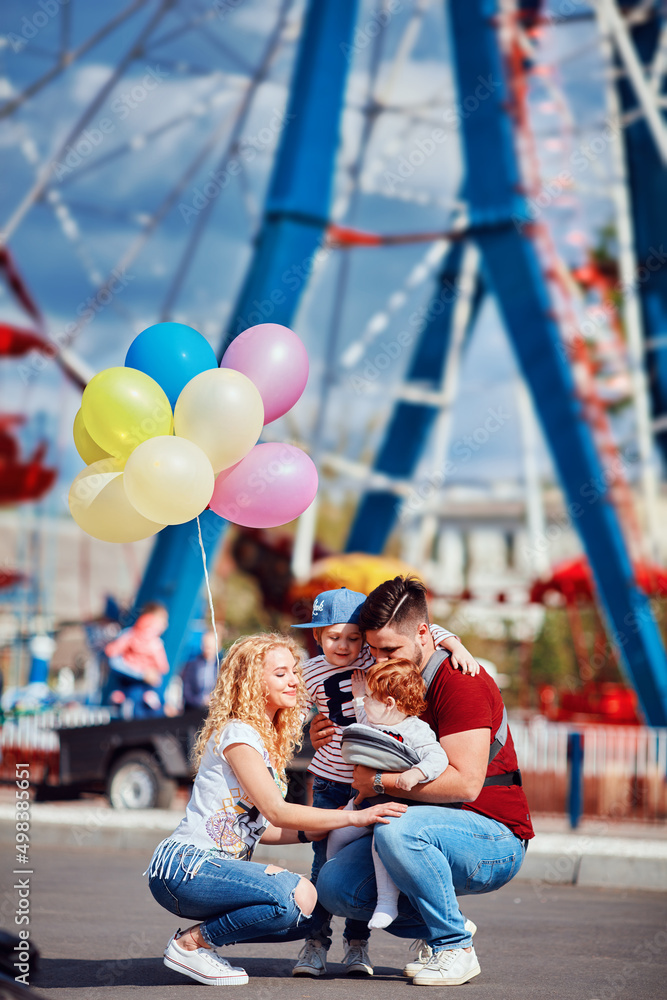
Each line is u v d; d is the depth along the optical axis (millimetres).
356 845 3996
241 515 4961
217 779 3807
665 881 7281
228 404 4566
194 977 3848
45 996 3625
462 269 21594
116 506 4656
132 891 6617
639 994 3902
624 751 10336
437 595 16891
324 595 4164
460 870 3814
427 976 3889
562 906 6445
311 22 17891
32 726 11500
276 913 3734
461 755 3709
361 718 3900
